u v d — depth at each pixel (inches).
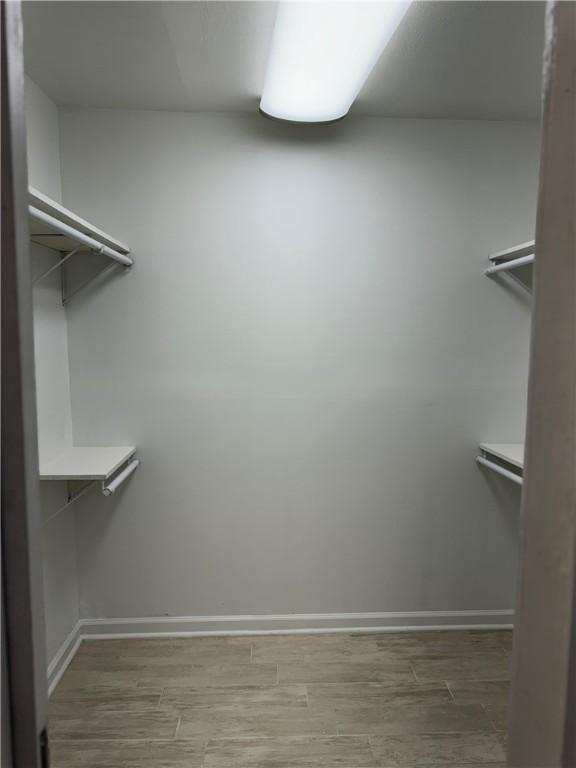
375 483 95.5
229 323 91.0
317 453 94.3
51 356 83.0
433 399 94.6
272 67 65.7
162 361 91.0
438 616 98.0
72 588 91.3
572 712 14.9
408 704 76.0
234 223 89.3
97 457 84.4
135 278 89.3
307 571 96.2
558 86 14.7
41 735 16.2
